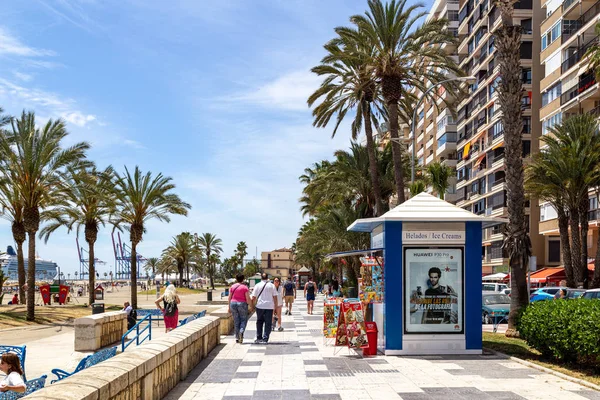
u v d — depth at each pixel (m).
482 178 60.41
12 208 41.81
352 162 36.72
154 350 7.89
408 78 28.98
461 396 8.18
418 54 28.27
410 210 12.70
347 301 13.16
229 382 9.28
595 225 39.72
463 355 12.21
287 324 20.95
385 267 12.36
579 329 9.70
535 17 53.44
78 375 5.50
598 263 33.12
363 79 30.25
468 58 65.75
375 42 27.64
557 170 33.31
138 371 6.54
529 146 52.53
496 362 11.31
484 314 24.20
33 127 31.89
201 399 8.02
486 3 59.66
